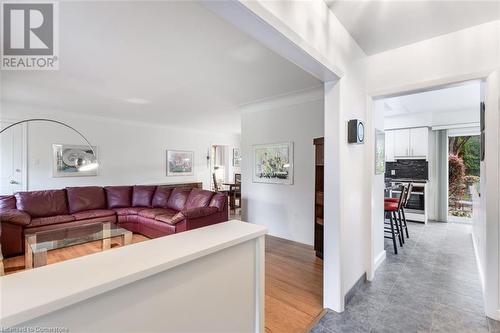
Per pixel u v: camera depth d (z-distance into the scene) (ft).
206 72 9.86
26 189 15.42
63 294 2.17
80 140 17.60
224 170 28.94
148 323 2.93
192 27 6.64
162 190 16.74
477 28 6.78
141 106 15.57
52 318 2.19
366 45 7.97
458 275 9.17
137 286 2.80
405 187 13.17
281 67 9.38
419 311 6.90
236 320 4.13
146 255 3.10
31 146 15.65
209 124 22.27
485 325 6.27
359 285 8.27
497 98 6.47
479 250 9.30
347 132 7.34
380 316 6.69
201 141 25.46
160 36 7.11
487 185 6.61
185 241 3.66
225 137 27.86
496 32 6.51
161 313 3.06
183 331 3.32
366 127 8.66
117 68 9.42
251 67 9.37
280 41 4.78
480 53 6.73
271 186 14.60
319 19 5.76
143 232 14.57
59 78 10.44
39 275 2.51
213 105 15.33
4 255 10.76
